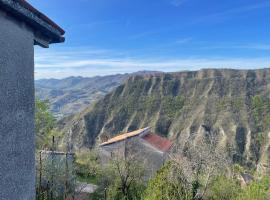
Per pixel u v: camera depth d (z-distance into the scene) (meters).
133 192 30.80
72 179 26.67
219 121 135.00
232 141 122.94
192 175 23.19
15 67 4.68
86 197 30.31
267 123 130.12
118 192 30.05
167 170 23.31
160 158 46.97
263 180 27.73
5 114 4.43
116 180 30.38
